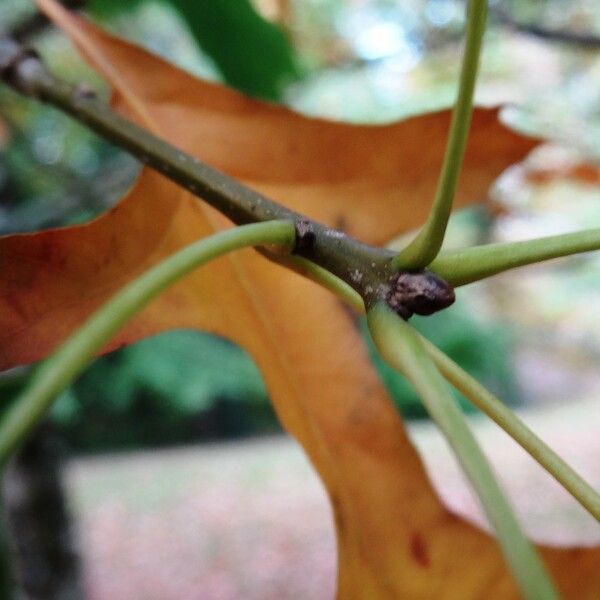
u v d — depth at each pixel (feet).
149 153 0.24
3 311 0.23
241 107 0.31
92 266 0.24
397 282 0.18
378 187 0.30
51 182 0.85
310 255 0.19
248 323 0.28
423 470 0.27
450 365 0.18
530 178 0.75
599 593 0.23
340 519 0.27
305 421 0.28
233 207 0.22
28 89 0.28
